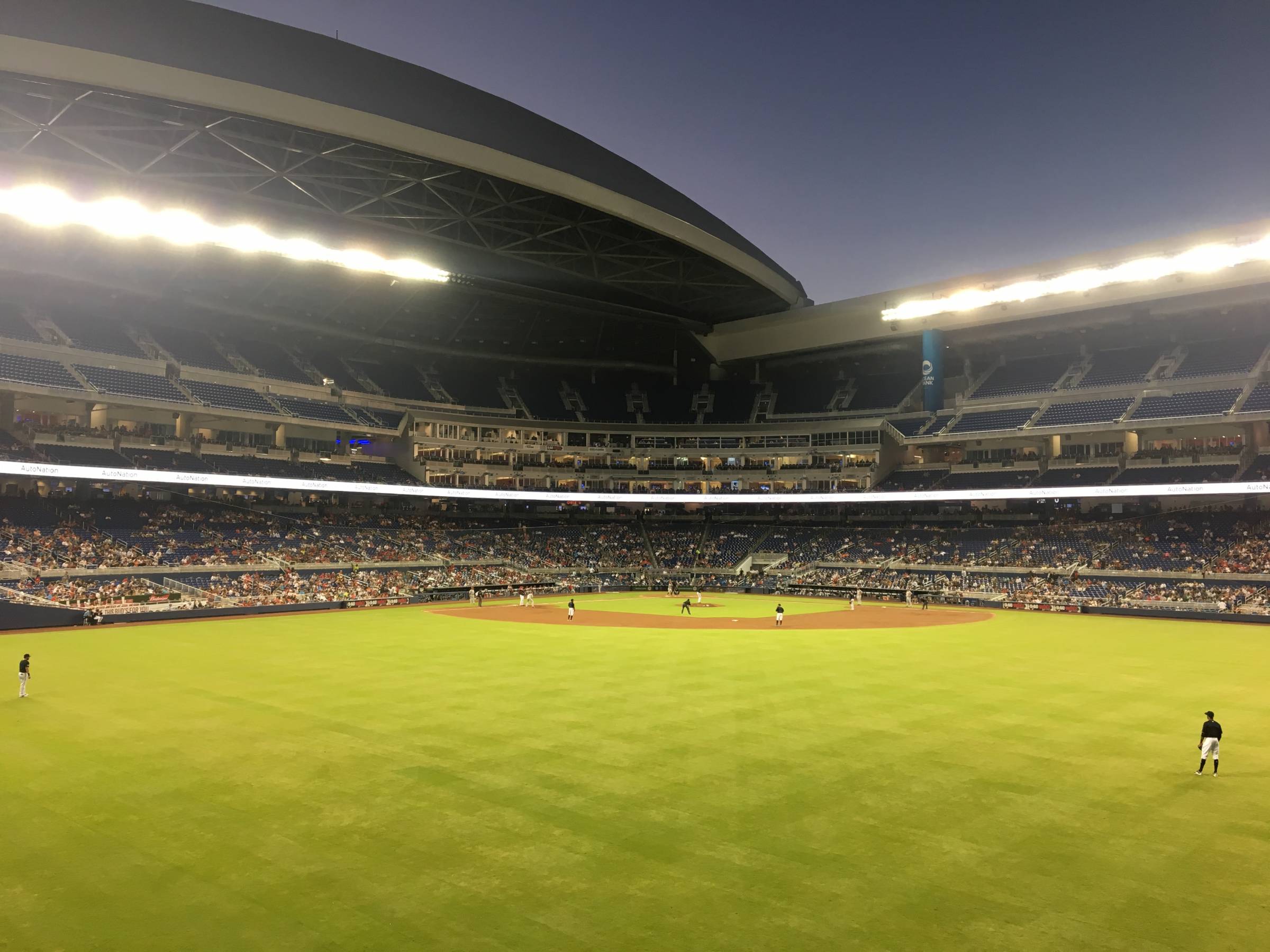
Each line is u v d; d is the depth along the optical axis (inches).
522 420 3794.3
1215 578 2588.6
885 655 1571.1
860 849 581.0
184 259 2783.0
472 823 629.9
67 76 1680.6
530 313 3513.8
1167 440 3125.0
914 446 3742.6
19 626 1982.0
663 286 3314.5
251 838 599.8
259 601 2497.5
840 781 735.1
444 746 855.7
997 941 449.4
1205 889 515.8
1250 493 2659.9
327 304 3292.3
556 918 477.7
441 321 3558.1
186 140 2063.2
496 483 3806.6
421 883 525.3
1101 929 462.9
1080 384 3265.3
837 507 3801.7
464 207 2566.4
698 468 3949.3
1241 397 2812.5
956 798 690.8
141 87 1752.0
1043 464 3309.5
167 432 3095.5
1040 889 516.4
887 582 3201.3
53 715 1005.8
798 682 1254.3
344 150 2151.8
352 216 2583.7
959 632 2003.0
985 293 2783.0
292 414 3208.7
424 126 2076.8
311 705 1066.7
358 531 3294.8
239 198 2431.1
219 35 1809.8
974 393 3516.2
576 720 979.3
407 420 3572.8
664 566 3745.1
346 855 569.9
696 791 709.3
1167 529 2938.0
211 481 2790.4
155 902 496.4
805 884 523.2
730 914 481.7
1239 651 1626.5
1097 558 2901.1
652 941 449.4
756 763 795.4
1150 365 3176.7
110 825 627.2
